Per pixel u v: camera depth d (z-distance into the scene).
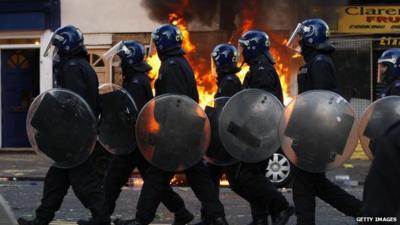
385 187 2.67
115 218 7.87
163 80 6.73
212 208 6.70
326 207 9.22
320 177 6.48
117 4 16.58
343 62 15.51
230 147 6.84
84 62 6.58
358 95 15.42
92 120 6.40
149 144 6.61
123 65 7.57
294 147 6.34
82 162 6.41
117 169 7.36
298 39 6.79
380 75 7.03
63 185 6.62
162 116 6.59
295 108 6.35
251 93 6.84
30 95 17.55
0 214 2.98
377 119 6.42
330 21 15.45
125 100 7.27
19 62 17.48
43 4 16.81
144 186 6.66
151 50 7.54
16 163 15.10
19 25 17.03
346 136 6.30
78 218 8.20
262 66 7.05
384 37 15.36
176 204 7.09
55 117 6.39
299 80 6.80
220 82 7.67
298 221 6.37
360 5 15.39
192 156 6.61
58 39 6.52
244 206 9.39
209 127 6.67
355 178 11.85
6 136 17.44
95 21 16.70
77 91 6.43
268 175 10.68
